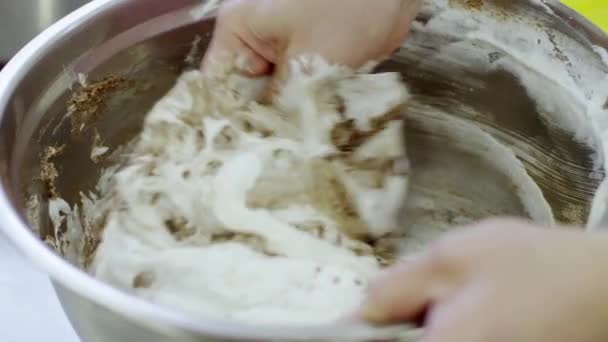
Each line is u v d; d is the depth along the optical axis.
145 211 0.57
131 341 0.44
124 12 0.56
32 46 0.52
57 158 0.54
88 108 0.56
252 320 0.53
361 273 0.57
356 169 0.60
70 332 0.58
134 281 0.54
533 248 0.40
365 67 0.60
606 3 0.64
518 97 0.61
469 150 0.64
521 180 0.63
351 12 0.57
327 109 0.60
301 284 0.55
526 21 0.58
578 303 0.39
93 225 0.58
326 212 0.60
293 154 0.60
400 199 0.62
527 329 0.38
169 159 0.59
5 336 0.58
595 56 0.56
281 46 0.58
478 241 0.41
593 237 0.41
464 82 0.62
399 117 0.61
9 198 0.46
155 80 0.59
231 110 0.60
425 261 0.41
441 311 0.40
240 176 0.59
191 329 0.41
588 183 0.57
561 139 0.59
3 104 0.49
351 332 0.41
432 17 0.60
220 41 0.58
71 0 0.68
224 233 0.58
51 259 0.43
